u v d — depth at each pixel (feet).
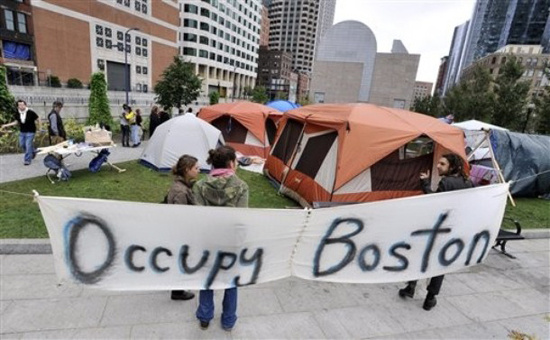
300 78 402.31
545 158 26.86
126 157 30.22
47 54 103.09
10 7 90.84
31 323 8.14
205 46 221.46
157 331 8.25
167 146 25.57
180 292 9.45
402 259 9.31
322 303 10.23
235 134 36.14
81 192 18.79
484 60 195.62
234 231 7.73
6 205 15.42
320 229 8.45
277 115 36.27
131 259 7.55
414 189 18.48
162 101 67.41
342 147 17.44
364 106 19.86
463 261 10.05
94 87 44.16
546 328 9.98
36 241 11.46
